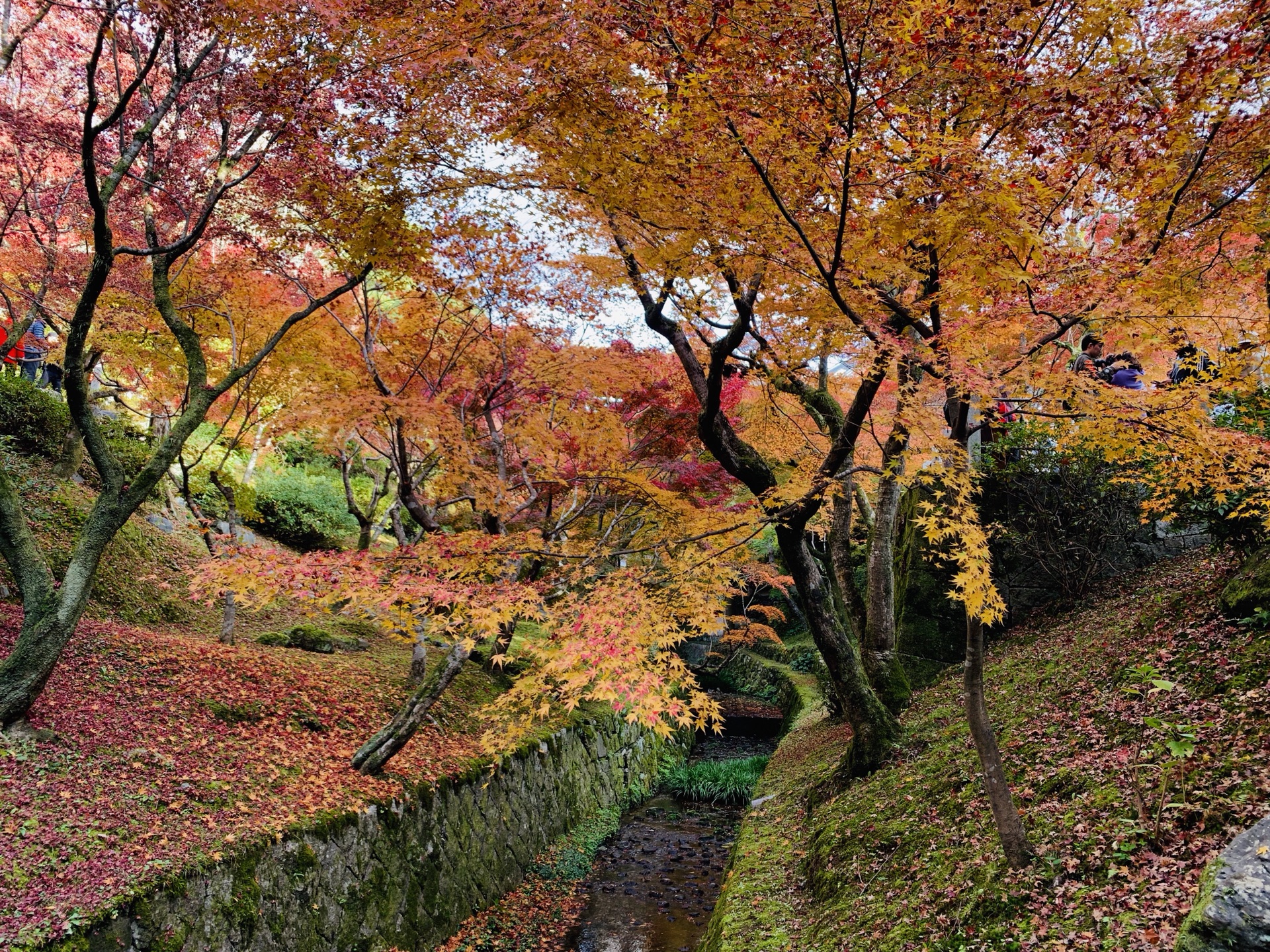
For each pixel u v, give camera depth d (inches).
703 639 857.5
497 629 217.2
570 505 389.7
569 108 189.2
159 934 173.6
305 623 490.3
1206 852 134.7
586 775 456.4
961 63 136.2
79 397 235.6
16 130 251.4
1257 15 131.5
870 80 146.9
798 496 247.0
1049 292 169.2
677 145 171.5
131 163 231.5
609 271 277.4
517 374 315.9
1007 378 170.9
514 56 179.6
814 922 209.8
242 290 330.6
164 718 263.0
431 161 235.6
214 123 278.1
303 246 299.0
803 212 171.5
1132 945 120.3
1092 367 199.0
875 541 359.6
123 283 324.2
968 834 197.8
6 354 409.7
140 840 193.0
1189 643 226.4
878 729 297.3
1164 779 152.6
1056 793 187.9
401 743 287.9
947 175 139.9
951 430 189.9
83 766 215.9
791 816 316.2
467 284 289.9
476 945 287.6
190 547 504.1
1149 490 350.3
